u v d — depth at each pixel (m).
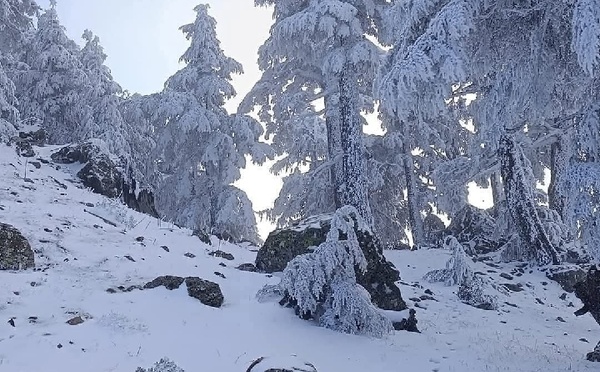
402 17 10.54
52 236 11.59
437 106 9.83
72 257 10.70
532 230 20.53
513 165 20.80
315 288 9.65
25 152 18.14
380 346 9.02
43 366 6.31
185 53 27.56
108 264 10.78
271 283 11.75
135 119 26.09
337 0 20.67
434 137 27.19
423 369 8.09
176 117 25.56
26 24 29.80
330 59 20.59
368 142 27.25
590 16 7.38
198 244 14.87
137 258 11.59
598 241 8.44
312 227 13.30
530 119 11.67
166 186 26.80
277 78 25.98
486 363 8.73
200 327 8.56
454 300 15.66
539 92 10.45
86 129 26.39
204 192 26.19
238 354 7.69
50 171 17.47
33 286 8.88
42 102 27.77
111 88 29.27
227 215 24.38
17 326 7.37
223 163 25.47
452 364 8.49
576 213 8.37
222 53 28.00
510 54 10.38
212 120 25.41
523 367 8.59
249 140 25.88
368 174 26.78
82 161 18.48
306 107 25.09
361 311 9.49
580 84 10.52
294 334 8.98
